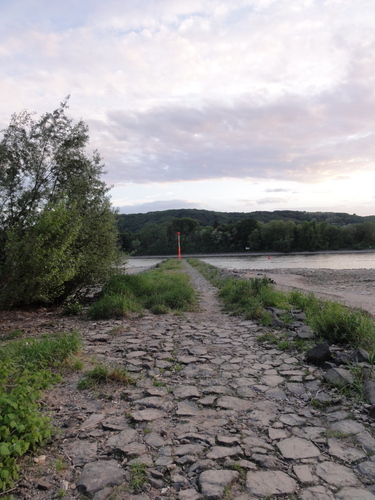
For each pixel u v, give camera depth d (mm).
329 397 4219
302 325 7629
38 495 2605
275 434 3432
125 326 8477
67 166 11430
